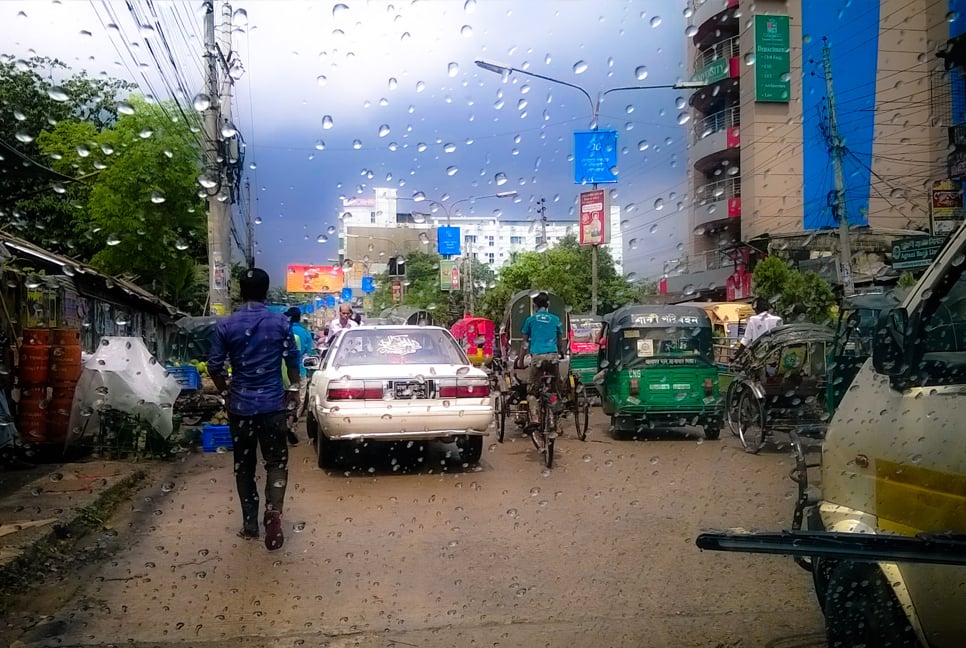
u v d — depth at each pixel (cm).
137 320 1700
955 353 235
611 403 922
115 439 750
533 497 602
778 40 2025
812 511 302
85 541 482
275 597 378
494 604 367
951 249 248
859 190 1861
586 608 361
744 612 355
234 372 480
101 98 1597
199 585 397
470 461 745
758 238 1908
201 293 2214
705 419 918
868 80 1847
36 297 982
